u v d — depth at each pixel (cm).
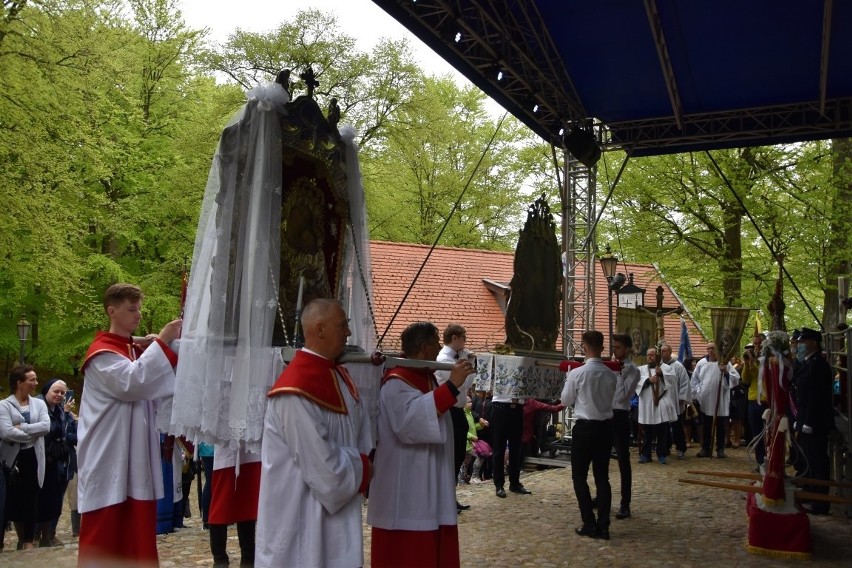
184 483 932
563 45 976
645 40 953
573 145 1134
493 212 2820
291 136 479
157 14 2383
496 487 896
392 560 443
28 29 1725
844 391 929
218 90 2416
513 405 898
